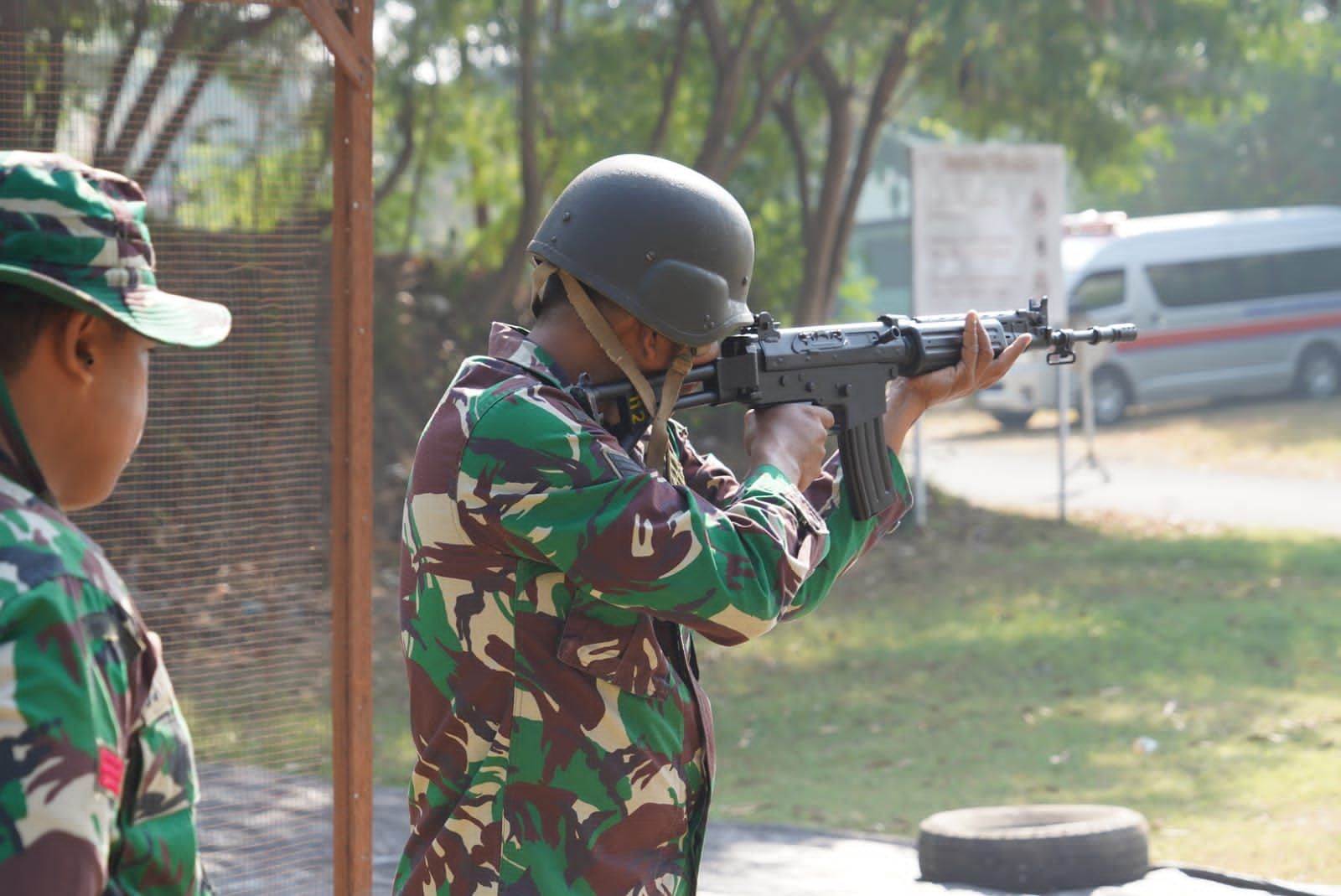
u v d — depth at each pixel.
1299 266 22.34
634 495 1.84
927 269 12.15
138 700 1.29
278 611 3.76
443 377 14.10
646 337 1.98
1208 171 29.97
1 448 1.28
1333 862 5.11
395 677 8.55
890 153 26.94
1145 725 7.18
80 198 1.30
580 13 13.61
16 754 1.16
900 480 2.21
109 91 3.54
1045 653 8.78
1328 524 13.62
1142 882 4.60
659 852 1.96
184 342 1.33
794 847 5.21
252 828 3.65
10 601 1.19
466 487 1.88
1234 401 22.89
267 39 3.64
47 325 1.31
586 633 1.89
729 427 14.55
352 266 3.63
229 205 3.64
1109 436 20.62
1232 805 5.86
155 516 3.65
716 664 8.88
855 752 6.95
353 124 3.62
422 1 12.10
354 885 3.62
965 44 11.78
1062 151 12.36
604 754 1.90
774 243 14.45
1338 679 7.94
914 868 4.93
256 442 3.70
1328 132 28.84
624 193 1.94
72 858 1.17
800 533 1.97
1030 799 6.09
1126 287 21.44
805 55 12.70
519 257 14.09
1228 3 13.02
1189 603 10.10
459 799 1.95
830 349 2.13
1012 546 12.76
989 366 2.30
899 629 9.68
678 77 12.88
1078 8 12.53
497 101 15.17
